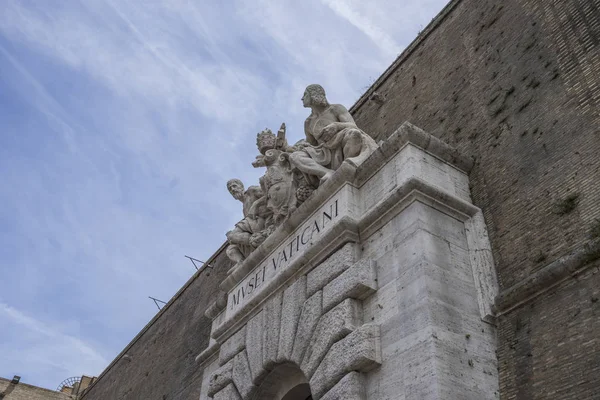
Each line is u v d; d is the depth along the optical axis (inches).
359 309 355.9
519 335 310.3
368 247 378.0
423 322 308.3
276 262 461.4
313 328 376.5
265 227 519.5
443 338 302.7
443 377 288.0
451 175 393.4
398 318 326.0
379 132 566.3
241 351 459.8
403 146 390.3
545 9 409.1
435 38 550.3
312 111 494.3
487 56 453.4
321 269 394.6
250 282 490.3
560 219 323.3
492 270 343.9
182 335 807.7
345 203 401.4
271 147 535.5
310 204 437.4
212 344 558.9
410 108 534.3
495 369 310.3
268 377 422.0
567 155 337.7
